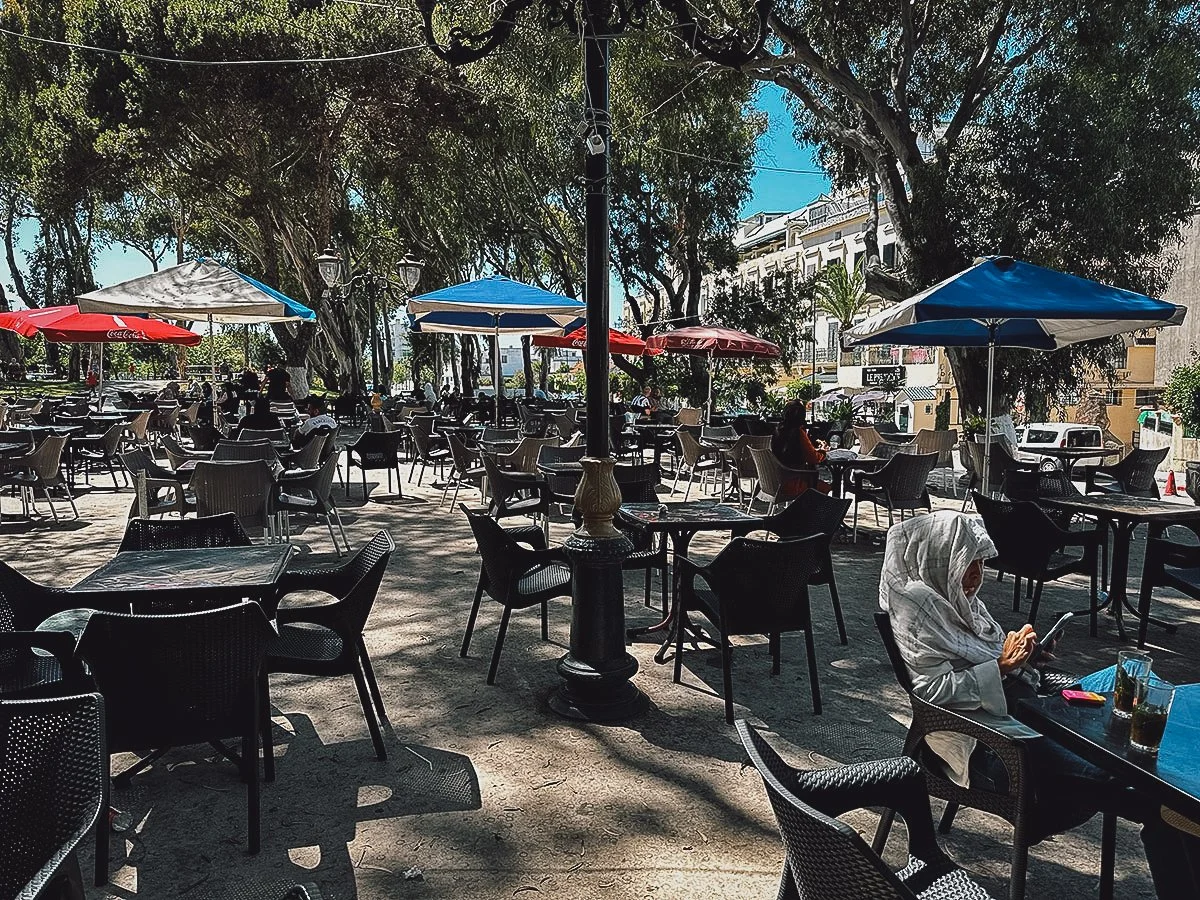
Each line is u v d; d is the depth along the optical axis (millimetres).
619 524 5723
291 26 18719
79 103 18828
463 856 3098
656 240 24859
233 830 3256
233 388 18766
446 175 25000
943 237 13398
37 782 1990
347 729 4203
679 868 3031
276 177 21141
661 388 27812
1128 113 12125
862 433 14133
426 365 42344
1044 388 14945
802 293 26078
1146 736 2172
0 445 10164
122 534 8984
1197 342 23266
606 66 4109
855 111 15766
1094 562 5793
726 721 4336
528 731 4199
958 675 2824
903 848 3146
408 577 7238
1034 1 12141
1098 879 3012
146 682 2955
